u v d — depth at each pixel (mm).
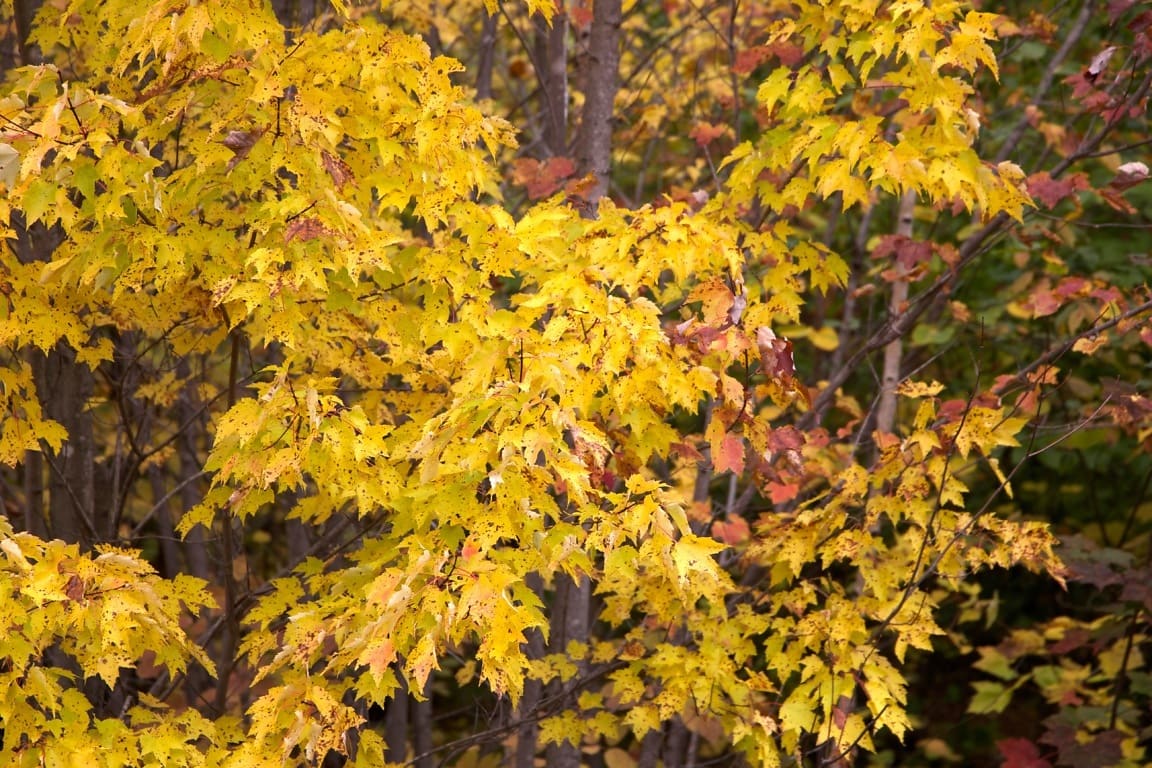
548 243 2721
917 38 2715
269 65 2311
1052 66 4395
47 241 3088
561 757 3820
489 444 2213
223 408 3559
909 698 6543
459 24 4762
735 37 4734
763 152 3088
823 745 3150
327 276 2625
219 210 2562
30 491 3213
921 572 3297
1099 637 4590
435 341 2498
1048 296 3838
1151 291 3639
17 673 2215
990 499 3086
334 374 3461
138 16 2395
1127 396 3244
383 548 2641
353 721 2307
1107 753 4211
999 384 3402
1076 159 3586
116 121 2408
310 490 3652
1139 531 5973
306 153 2404
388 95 2387
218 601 4539
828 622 2998
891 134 3770
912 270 3930
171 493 3639
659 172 5582
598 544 2316
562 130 3984
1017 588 6523
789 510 4340
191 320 2865
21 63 3207
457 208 2512
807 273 5348
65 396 3137
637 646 3100
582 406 2365
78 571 2207
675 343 2541
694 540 2309
